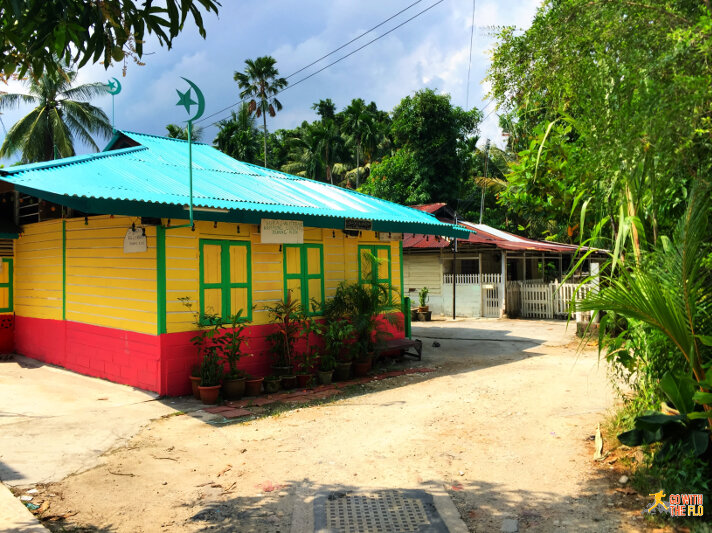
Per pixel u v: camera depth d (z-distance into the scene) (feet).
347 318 34.65
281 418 24.11
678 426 14.82
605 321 16.81
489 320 63.93
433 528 13.56
